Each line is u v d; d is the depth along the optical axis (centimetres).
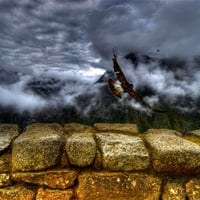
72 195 490
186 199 505
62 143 511
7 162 500
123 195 491
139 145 514
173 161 503
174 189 502
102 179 490
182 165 505
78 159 495
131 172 500
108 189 489
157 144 523
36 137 508
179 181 509
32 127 580
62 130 586
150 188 496
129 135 579
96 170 500
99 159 501
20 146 493
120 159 496
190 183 509
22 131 584
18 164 489
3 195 482
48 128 576
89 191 488
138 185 494
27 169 488
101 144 511
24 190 487
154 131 630
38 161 490
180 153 505
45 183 487
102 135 542
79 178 491
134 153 501
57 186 488
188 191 505
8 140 522
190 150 508
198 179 513
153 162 508
